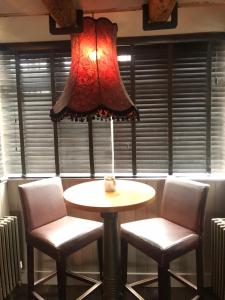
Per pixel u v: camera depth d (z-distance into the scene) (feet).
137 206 6.01
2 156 8.71
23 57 8.48
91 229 6.97
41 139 8.73
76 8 5.33
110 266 6.89
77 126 8.57
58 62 8.40
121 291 7.25
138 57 8.21
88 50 5.89
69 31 5.49
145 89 8.29
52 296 8.14
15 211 8.68
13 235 7.80
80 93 5.79
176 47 8.09
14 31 7.66
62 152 8.72
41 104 8.59
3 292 7.30
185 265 8.41
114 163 8.64
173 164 8.49
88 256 8.62
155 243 6.12
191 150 8.39
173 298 7.94
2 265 7.26
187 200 6.94
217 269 7.39
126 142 8.53
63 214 7.78
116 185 7.50
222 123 8.25
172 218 7.25
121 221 8.45
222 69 8.09
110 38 6.04
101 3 5.19
